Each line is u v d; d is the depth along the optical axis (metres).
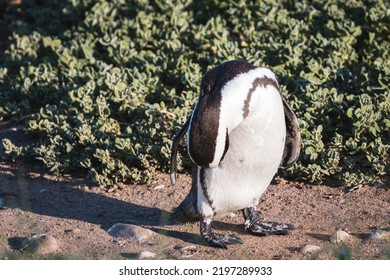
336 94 13.33
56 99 14.67
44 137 13.82
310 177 12.37
